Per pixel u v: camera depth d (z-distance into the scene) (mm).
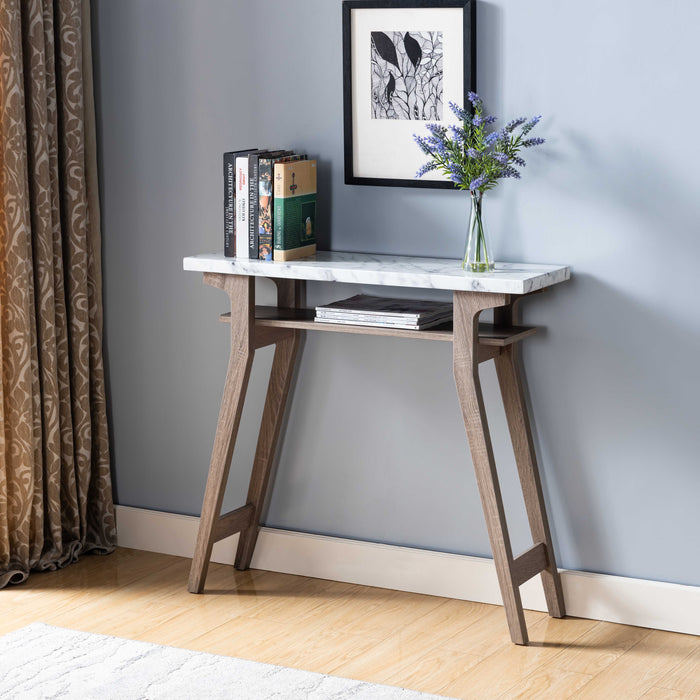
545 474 2938
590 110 2742
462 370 2668
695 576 2809
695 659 2670
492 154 2658
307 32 3029
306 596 3084
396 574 3125
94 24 3309
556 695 2492
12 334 3113
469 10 2801
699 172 2656
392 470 3121
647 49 2664
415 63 2895
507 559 2723
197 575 3096
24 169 3084
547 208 2828
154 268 3352
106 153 3357
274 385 3174
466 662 2658
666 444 2789
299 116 3082
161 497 3465
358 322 2783
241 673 2598
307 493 3242
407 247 3012
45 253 3178
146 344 3406
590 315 2820
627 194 2738
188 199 3268
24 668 2631
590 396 2852
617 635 2812
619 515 2869
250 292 2908
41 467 3242
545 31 2758
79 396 3346
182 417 3393
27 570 3207
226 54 3146
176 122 3246
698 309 2705
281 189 2854
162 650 2727
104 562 3371
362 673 2602
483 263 2699
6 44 3002
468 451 3014
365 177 3008
